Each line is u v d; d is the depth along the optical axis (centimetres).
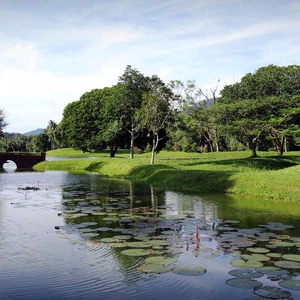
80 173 4244
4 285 808
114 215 1551
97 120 5672
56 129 10944
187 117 3916
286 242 1078
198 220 1431
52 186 2784
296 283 775
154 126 3844
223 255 972
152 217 1501
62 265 922
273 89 4141
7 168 5581
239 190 2175
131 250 1017
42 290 779
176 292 761
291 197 1900
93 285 802
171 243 1090
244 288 754
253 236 1163
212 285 790
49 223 1399
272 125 3284
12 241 1142
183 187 2505
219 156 4962
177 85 3869
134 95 4284
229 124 3534
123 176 3572
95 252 1019
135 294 756
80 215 1554
